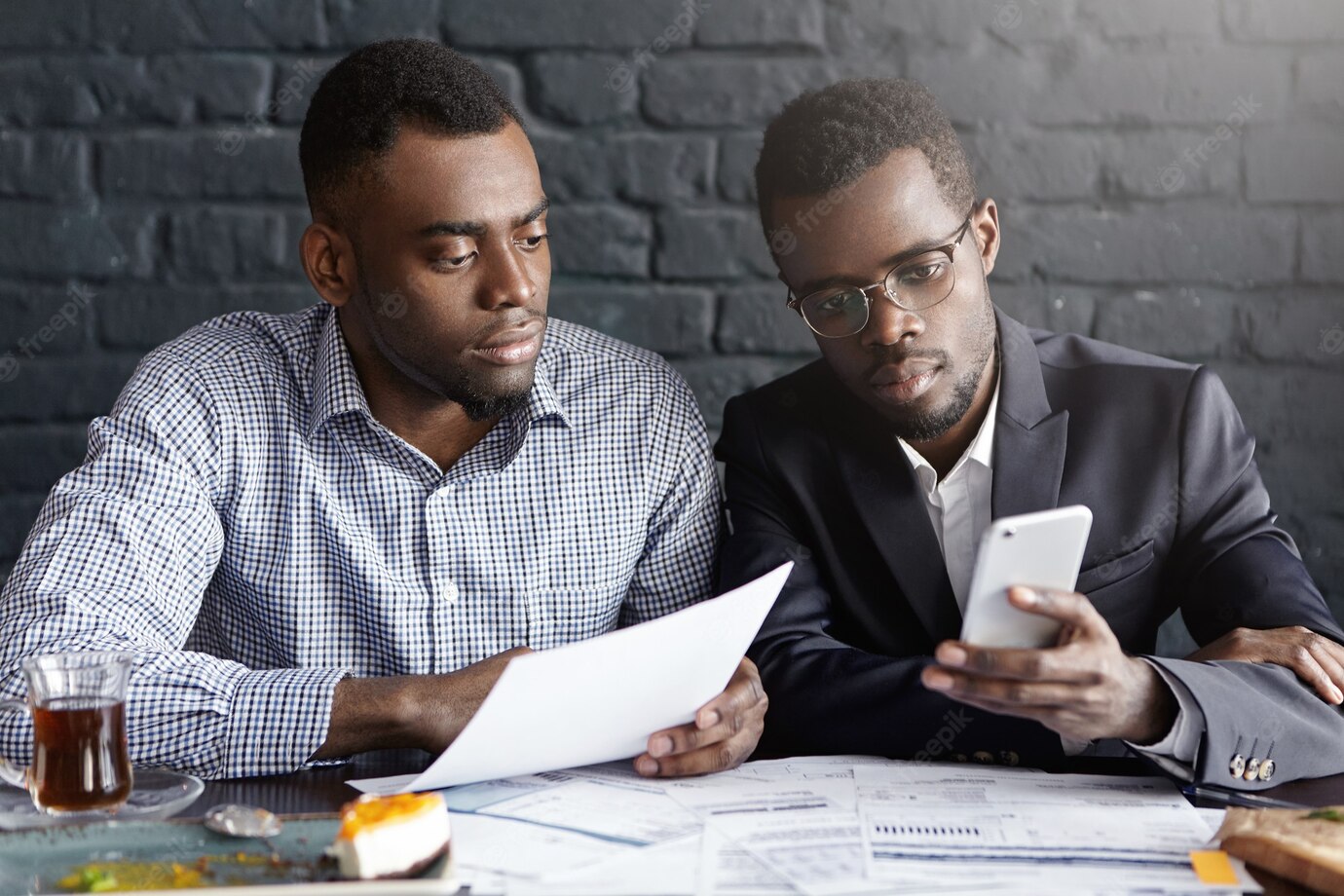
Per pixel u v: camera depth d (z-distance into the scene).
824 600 1.33
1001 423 1.32
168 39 1.75
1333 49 1.71
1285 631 1.15
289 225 1.76
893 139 1.23
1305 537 1.75
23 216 1.75
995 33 1.73
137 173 1.75
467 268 1.22
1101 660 0.94
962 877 0.82
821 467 1.37
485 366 1.24
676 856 0.86
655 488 1.40
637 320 1.78
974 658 0.93
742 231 1.77
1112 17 1.72
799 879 0.82
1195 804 0.98
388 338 1.25
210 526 1.29
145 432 1.26
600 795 1.00
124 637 1.12
